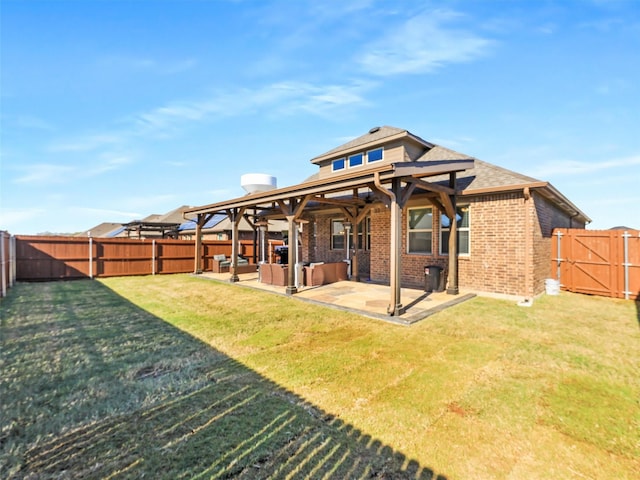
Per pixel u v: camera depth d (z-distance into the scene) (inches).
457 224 358.3
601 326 220.8
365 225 537.6
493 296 323.9
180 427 106.3
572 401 122.5
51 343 188.9
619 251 330.0
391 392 129.8
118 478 84.3
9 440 99.3
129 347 182.2
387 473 86.0
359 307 271.7
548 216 373.7
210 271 612.1
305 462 90.2
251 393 129.1
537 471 87.1
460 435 102.3
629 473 86.5
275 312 264.5
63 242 488.7
